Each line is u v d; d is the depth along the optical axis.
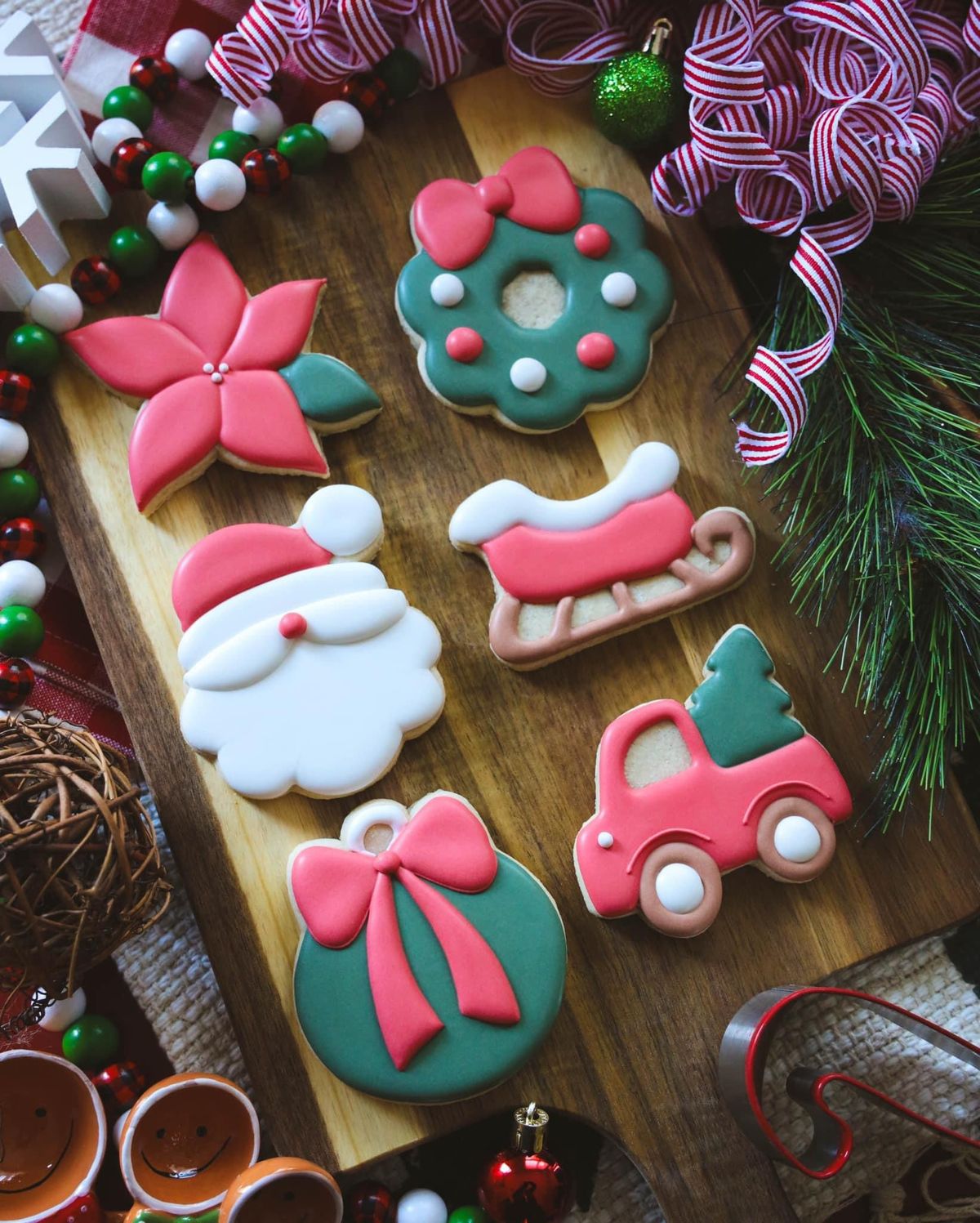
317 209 0.62
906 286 0.63
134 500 0.60
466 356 0.60
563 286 0.62
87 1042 0.61
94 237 0.61
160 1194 0.56
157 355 0.60
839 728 0.61
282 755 0.58
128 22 0.63
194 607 0.59
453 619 0.60
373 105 0.62
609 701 0.60
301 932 0.58
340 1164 0.57
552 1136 0.62
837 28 0.59
